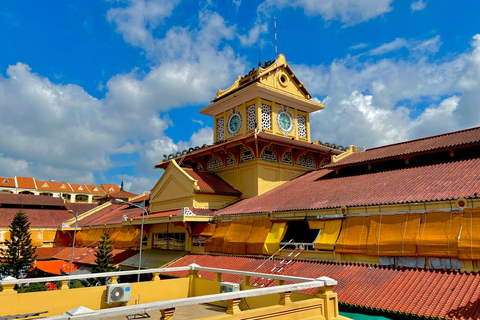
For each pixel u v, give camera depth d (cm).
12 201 5638
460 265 1322
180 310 1312
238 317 780
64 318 592
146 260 3006
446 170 1850
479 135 2030
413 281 1377
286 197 2469
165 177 3319
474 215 1336
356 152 2958
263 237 2148
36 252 4812
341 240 1736
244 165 3106
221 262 2322
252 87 3219
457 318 1091
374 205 1672
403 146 2534
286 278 1106
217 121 3909
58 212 5859
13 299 1089
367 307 1323
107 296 1238
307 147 3212
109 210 5559
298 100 3541
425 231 1447
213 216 2666
